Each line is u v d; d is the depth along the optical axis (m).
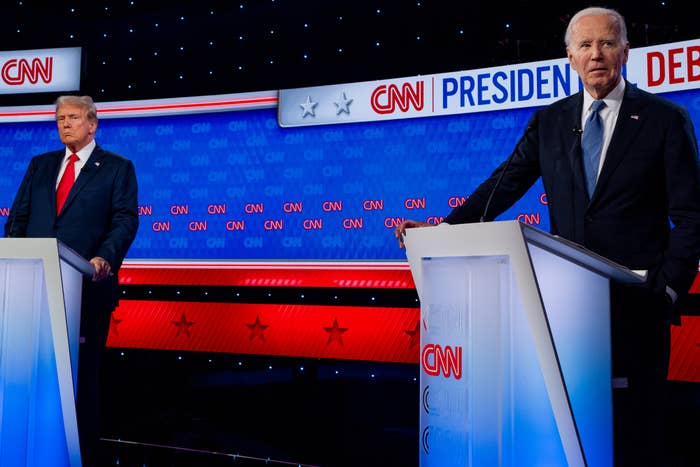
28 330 2.10
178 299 5.61
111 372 5.64
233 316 5.31
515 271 1.42
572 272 1.59
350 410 4.76
